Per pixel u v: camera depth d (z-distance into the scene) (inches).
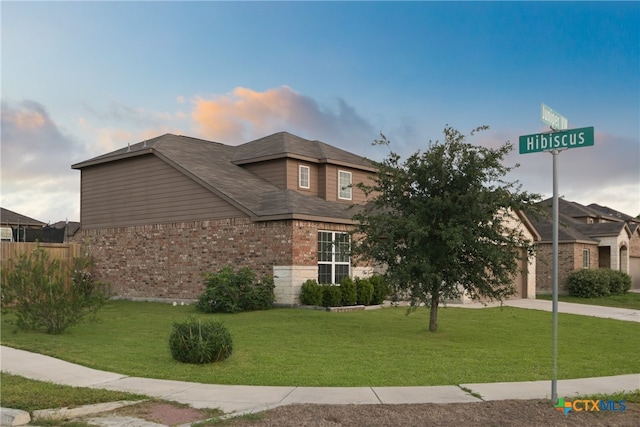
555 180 303.6
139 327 606.9
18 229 1336.1
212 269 862.5
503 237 564.1
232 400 308.0
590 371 407.8
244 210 825.5
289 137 1050.7
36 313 543.8
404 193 589.0
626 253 1455.5
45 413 280.1
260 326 605.3
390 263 587.5
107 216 1033.5
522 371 398.0
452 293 591.5
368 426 262.7
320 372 384.5
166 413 284.5
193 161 953.5
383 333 579.5
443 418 275.6
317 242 818.8
